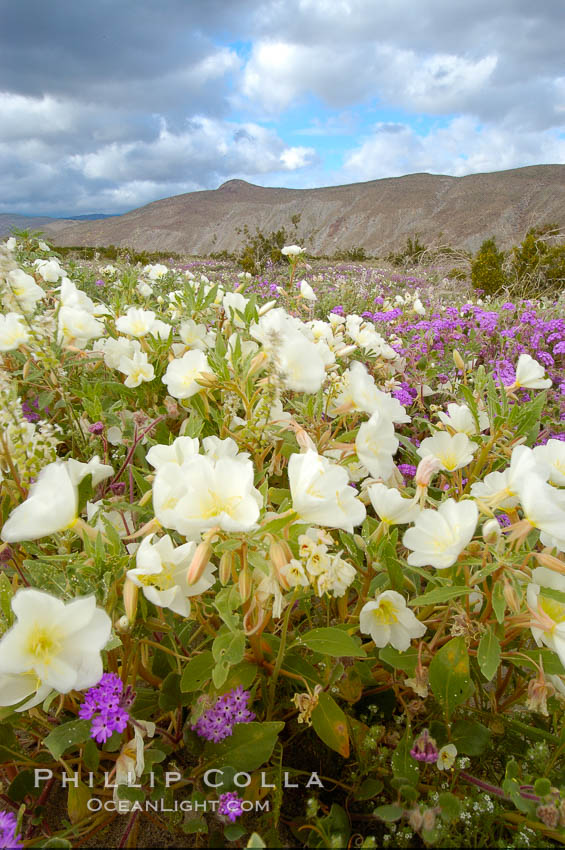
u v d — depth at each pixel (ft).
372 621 5.68
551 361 16.87
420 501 5.95
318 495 4.70
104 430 8.60
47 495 4.84
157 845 5.35
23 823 5.46
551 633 5.02
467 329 20.80
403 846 5.17
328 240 455.63
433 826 4.68
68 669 4.23
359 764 5.82
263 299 28.27
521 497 5.31
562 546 5.54
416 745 5.05
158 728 5.98
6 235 20.35
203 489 4.54
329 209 512.22
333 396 7.79
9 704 4.64
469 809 5.39
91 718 4.78
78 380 10.66
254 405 7.09
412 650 6.00
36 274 13.76
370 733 5.68
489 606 5.75
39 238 20.77
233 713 5.26
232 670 5.65
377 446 6.59
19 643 4.16
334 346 10.52
